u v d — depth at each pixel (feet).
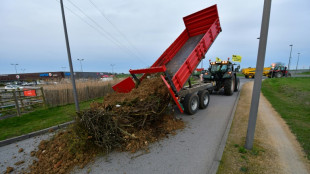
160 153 9.87
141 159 9.34
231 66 28.91
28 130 14.93
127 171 8.32
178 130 13.25
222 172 7.52
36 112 22.52
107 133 10.08
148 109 12.09
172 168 8.30
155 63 18.31
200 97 19.03
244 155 8.75
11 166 9.59
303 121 13.28
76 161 9.29
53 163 9.34
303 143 9.66
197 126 14.03
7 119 19.02
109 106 12.10
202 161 8.78
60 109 24.11
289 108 17.43
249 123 9.00
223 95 28.86
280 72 69.46
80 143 9.67
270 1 7.30
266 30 7.58
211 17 20.18
